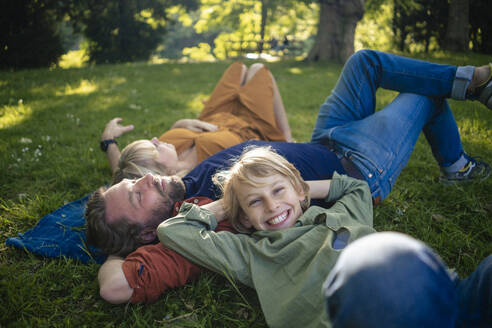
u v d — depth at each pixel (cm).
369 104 259
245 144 235
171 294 179
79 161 358
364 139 233
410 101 242
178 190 210
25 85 857
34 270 202
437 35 1709
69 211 254
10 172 325
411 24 1750
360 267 71
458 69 229
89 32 1981
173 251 175
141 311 171
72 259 208
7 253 217
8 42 1570
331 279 78
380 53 251
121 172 235
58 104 643
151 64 1394
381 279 69
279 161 177
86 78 990
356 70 256
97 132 463
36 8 1648
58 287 187
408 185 283
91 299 181
